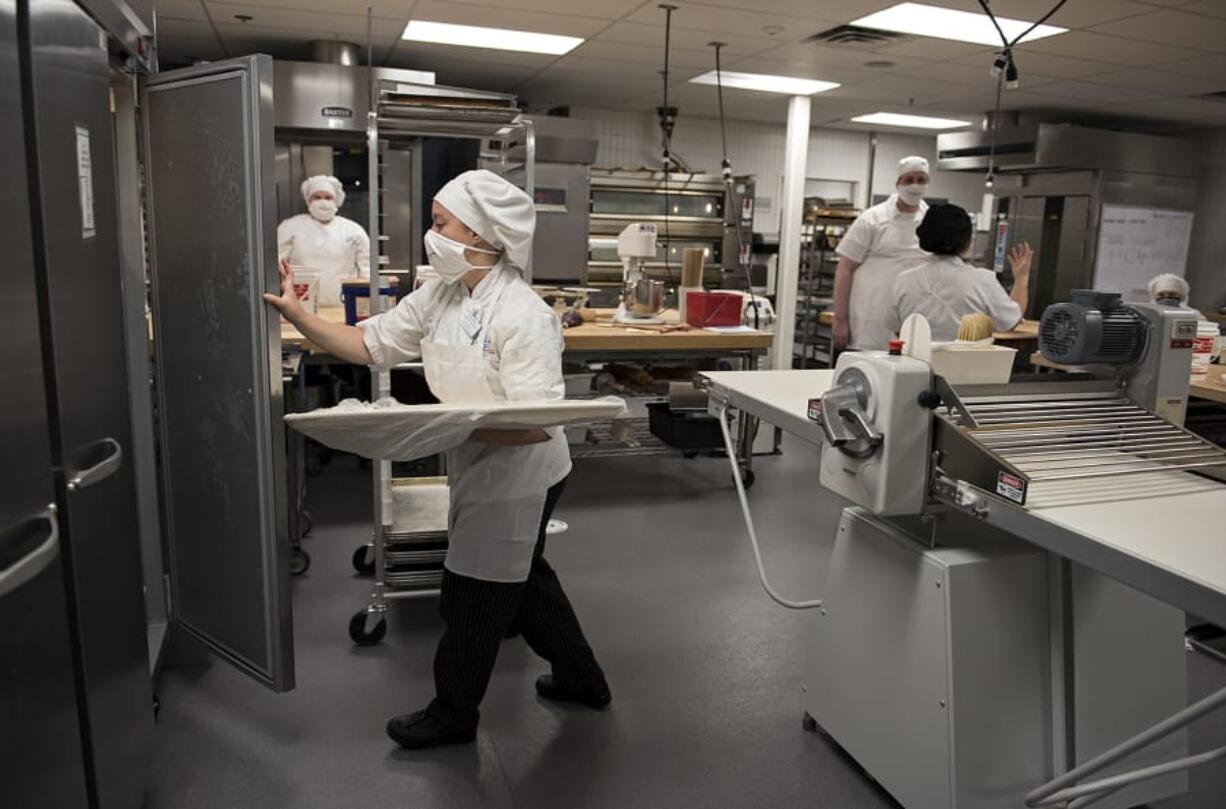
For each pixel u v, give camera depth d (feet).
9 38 3.72
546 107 25.32
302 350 10.36
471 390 6.21
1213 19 13.47
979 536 6.05
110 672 5.06
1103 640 5.90
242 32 16.99
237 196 6.15
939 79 19.21
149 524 8.03
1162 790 6.33
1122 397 5.98
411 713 7.30
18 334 3.73
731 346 12.89
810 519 12.94
